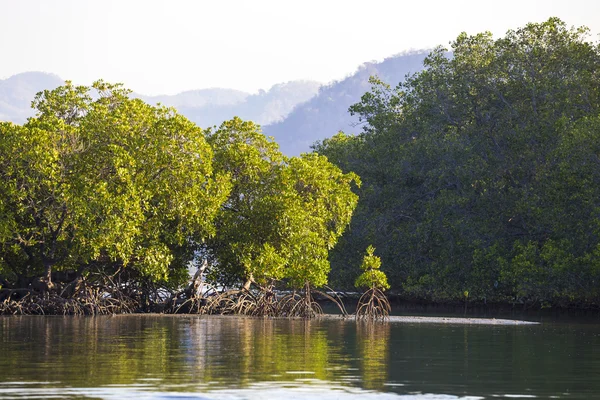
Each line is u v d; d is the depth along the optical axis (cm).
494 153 7225
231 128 5662
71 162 4850
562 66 7331
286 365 2522
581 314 6194
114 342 3216
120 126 4931
